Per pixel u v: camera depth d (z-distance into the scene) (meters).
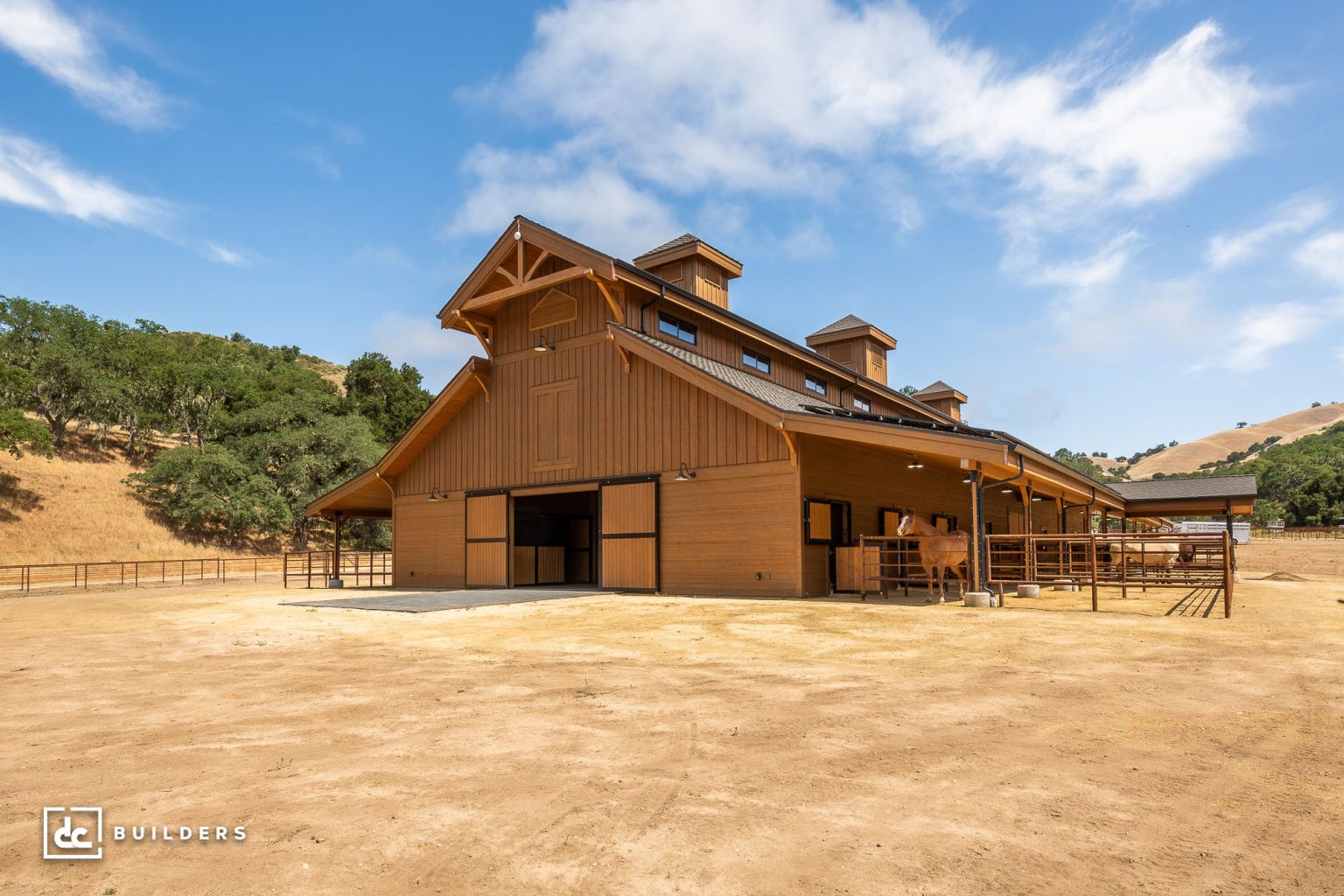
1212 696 6.42
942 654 8.62
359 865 3.32
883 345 31.80
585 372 19.97
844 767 4.57
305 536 46.97
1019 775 4.42
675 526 18.03
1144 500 28.11
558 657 8.82
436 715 6.02
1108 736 5.22
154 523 41.28
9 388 41.69
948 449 14.37
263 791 4.28
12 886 3.19
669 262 23.44
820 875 3.17
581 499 24.44
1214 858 3.34
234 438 48.94
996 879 3.13
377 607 14.95
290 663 8.73
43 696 7.11
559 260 20.70
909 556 20.23
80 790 4.37
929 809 3.90
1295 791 4.16
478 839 3.57
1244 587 20.78
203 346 74.81
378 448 50.09
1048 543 23.66
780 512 16.58
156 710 6.38
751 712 5.95
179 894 3.10
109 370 54.47
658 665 8.18
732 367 22.09
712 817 3.81
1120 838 3.54
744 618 12.50
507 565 21.33
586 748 5.02
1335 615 12.55
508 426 21.64
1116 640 9.63
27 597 23.14
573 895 3.02
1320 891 3.04
